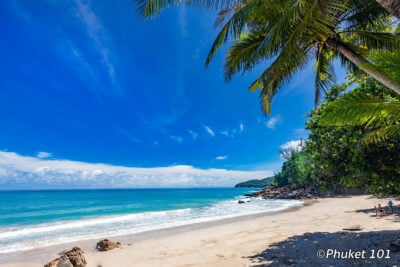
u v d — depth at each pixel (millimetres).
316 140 8578
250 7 6980
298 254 8594
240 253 9656
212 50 8719
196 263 8891
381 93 7520
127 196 94562
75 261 8336
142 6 6027
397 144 6801
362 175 7461
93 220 24766
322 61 10641
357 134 7309
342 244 8992
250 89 11875
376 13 8234
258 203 42312
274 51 8023
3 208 45688
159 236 15375
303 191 53281
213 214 27438
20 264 10172
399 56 4191
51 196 97750
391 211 17156
